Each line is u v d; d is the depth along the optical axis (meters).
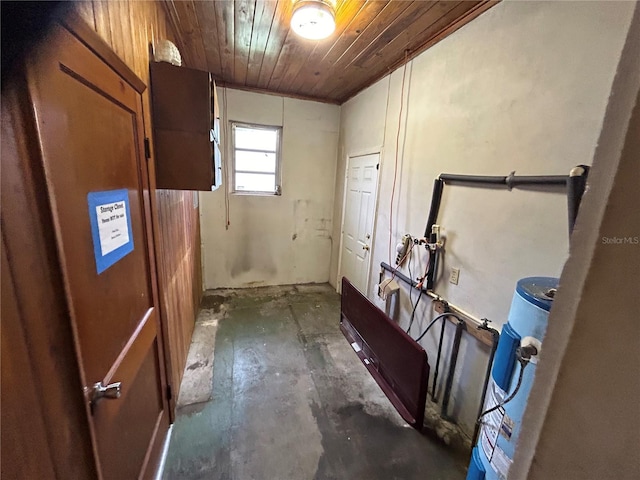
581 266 0.29
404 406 1.92
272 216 3.90
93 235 0.86
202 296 3.61
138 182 1.24
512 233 1.49
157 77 1.47
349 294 2.83
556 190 1.28
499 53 1.54
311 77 2.98
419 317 2.26
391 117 2.63
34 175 0.61
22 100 0.58
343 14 1.78
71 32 0.74
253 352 2.53
